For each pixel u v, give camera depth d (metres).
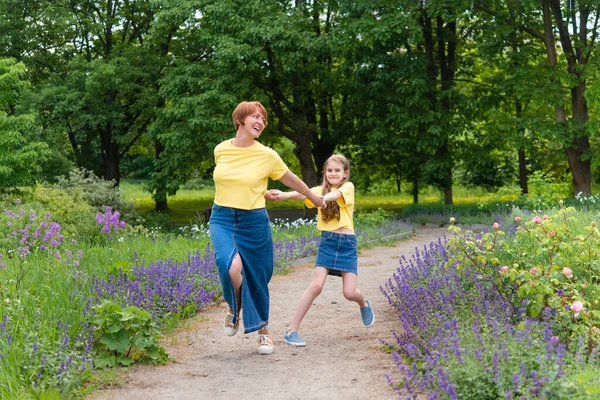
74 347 5.36
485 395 4.03
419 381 4.58
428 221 24.05
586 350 4.83
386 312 7.75
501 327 5.03
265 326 6.00
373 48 25.44
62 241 10.05
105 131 31.31
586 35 25.33
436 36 27.95
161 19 25.14
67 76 29.08
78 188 16.70
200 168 30.94
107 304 5.58
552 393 3.81
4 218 11.52
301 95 27.48
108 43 31.31
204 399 4.73
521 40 26.84
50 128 28.31
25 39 29.47
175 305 7.52
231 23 24.31
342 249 6.37
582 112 25.47
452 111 26.86
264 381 5.16
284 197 6.18
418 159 27.02
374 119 26.30
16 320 5.57
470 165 28.06
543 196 22.86
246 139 5.72
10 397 4.22
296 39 23.77
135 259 9.25
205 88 24.12
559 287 5.90
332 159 6.46
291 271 11.74
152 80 29.34
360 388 4.89
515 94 24.66
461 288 6.62
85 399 4.67
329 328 7.04
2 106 20.69
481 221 22.58
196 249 11.23
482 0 25.25
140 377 5.25
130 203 21.23
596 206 19.58
